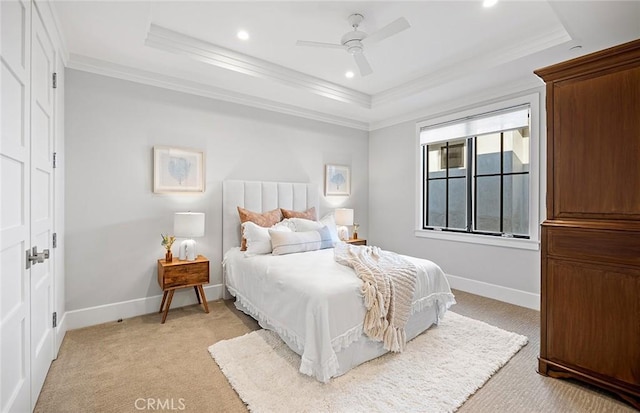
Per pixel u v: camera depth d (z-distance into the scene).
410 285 2.40
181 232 3.03
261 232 3.23
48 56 2.11
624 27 2.21
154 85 3.20
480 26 2.55
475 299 3.61
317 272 2.39
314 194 4.43
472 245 3.86
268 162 4.04
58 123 2.42
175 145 3.33
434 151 4.36
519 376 2.04
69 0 2.03
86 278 2.84
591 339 1.88
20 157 1.54
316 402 1.74
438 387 1.89
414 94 3.77
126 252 3.05
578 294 1.93
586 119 1.90
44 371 1.95
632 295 1.74
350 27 2.60
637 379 1.72
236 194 3.69
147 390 1.87
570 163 1.97
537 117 3.24
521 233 3.49
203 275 3.11
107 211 2.95
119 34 2.45
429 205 4.43
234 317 3.04
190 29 2.65
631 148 1.75
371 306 2.13
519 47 2.79
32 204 1.72
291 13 2.40
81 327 2.79
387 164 4.91
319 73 3.56
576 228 1.93
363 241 4.55
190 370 2.09
